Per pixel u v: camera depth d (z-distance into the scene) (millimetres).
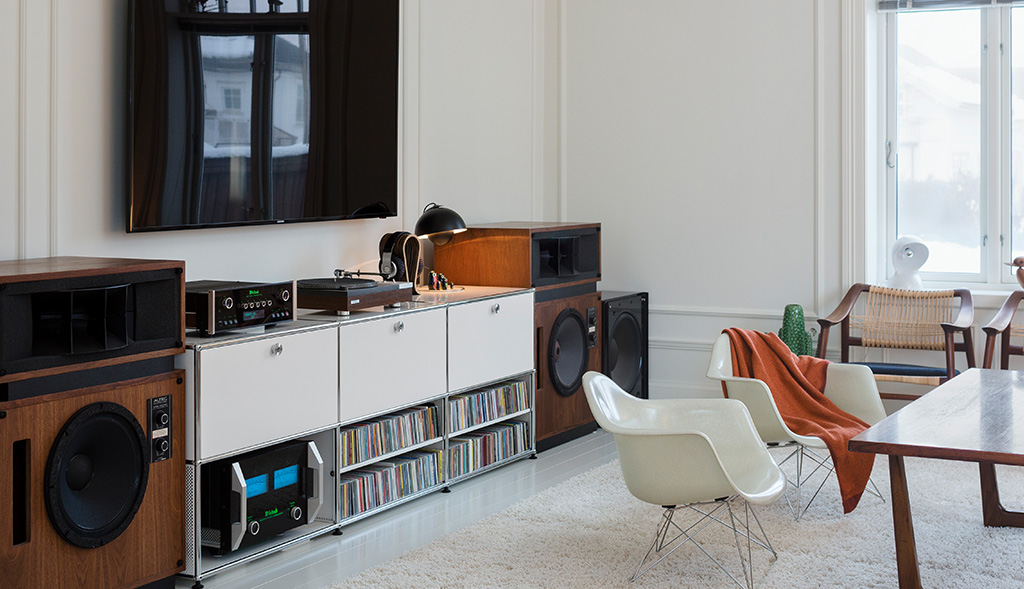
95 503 2730
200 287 3191
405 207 4699
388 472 3775
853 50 5148
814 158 5266
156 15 3309
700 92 5527
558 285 4805
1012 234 5266
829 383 3908
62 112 3180
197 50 3465
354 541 3469
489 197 5363
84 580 2701
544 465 4516
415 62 4719
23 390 2527
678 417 3242
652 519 3600
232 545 3111
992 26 5223
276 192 3838
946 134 5371
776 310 5402
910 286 5125
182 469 2982
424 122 4812
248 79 3676
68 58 3193
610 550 3273
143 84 3285
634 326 5441
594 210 5848
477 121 5238
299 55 3898
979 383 3398
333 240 4281
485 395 4324
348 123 4180
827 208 5258
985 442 2551
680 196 5613
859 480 3479
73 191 3223
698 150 5551
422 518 3732
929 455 2525
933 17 5348
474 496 4023
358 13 4195
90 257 3135
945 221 5398
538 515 3666
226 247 3766
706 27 5496
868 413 3830
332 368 3477
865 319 5102
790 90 5309
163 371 2914
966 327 4621
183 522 2996
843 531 3424
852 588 2900
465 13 5102
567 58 5852
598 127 5805
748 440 3148
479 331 4250
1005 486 3953
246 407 3145
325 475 3525
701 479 2842
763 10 5352
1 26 3014
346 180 4191
